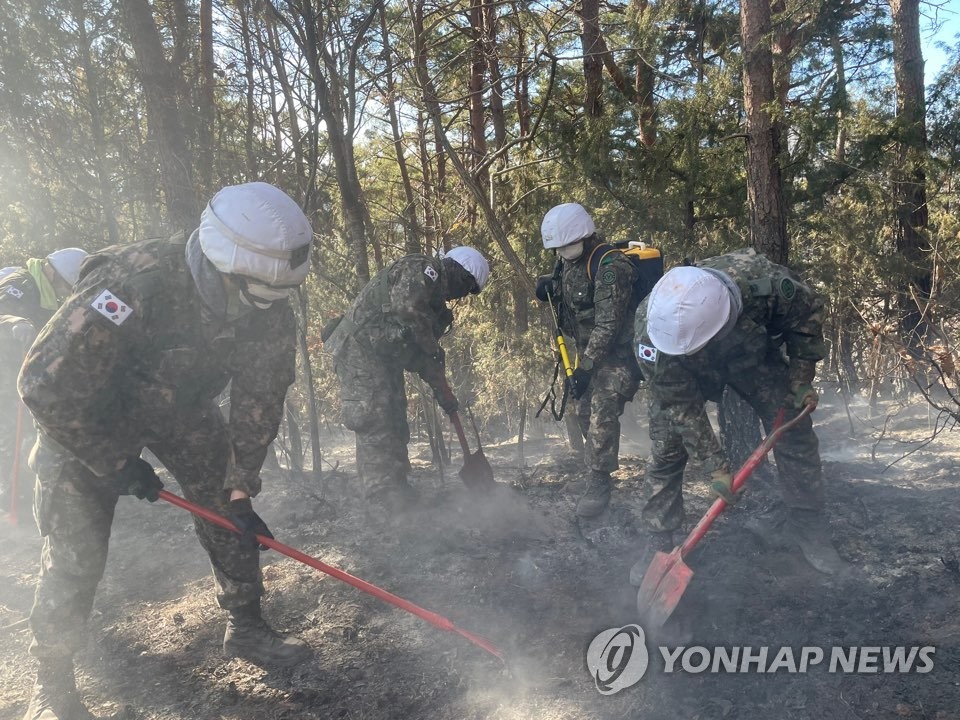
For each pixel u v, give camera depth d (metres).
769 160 5.27
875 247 7.86
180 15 6.08
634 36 6.36
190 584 3.79
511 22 7.62
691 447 3.15
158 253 2.45
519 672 2.91
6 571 4.00
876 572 3.45
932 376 6.24
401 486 4.53
